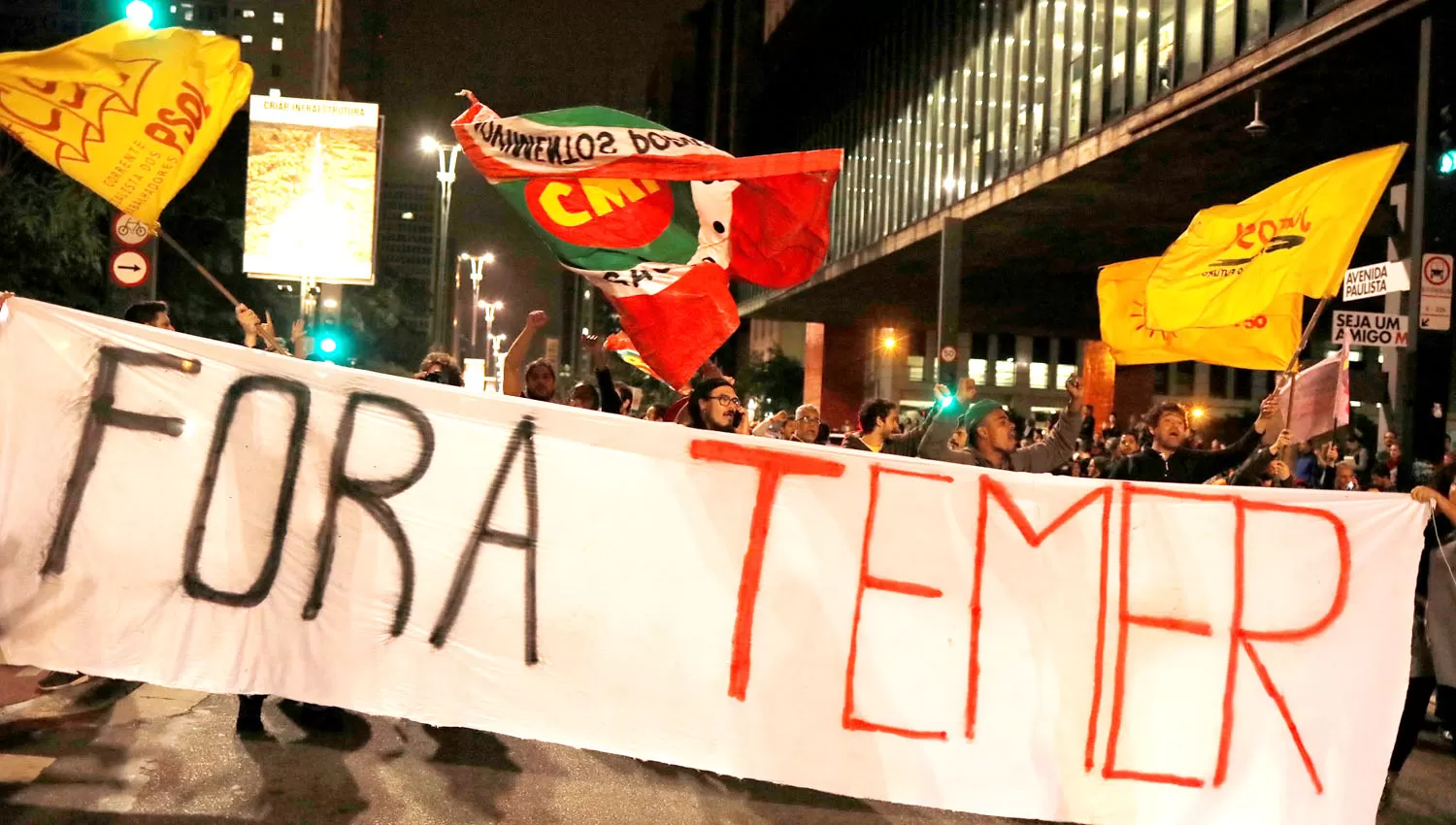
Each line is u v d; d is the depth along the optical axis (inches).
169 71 214.7
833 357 2586.1
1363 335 485.1
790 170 194.5
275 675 174.4
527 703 176.1
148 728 212.5
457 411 178.4
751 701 176.7
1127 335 277.7
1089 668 178.7
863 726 177.0
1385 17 605.0
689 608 177.8
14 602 172.2
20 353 173.6
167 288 1005.2
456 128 199.6
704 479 179.3
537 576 177.2
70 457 173.9
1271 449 235.8
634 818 183.9
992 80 1285.7
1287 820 174.7
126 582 173.5
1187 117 839.7
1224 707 177.6
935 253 1572.3
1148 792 176.4
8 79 210.2
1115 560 180.7
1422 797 230.4
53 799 171.2
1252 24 755.4
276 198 510.0
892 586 179.3
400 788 188.5
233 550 174.9
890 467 180.5
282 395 176.9
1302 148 918.4
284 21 3853.3
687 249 213.6
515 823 177.0
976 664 178.4
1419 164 494.9
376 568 176.1
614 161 196.1
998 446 233.9
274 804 176.1
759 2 2807.6
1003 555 180.4
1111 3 992.2
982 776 176.6
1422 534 178.4
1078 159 1024.2
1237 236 234.4
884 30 1710.1
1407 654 177.2
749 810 192.9
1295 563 179.6
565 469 178.5
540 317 276.2
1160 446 252.7
